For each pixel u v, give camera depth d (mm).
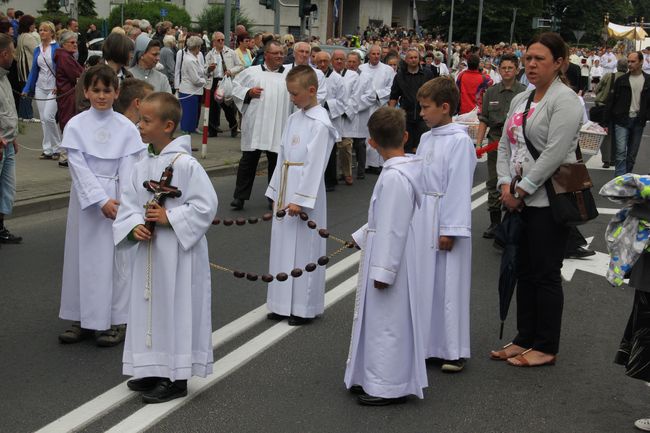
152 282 4828
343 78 13109
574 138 5367
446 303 5480
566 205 5359
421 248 5453
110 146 5781
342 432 4609
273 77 10703
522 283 5816
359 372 5059
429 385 5344
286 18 46406
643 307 4754
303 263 6402
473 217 11055
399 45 27875
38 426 4543
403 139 4906
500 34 60062
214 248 8781
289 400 5023
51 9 45094
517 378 5523
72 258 5816
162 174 4812
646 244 4645
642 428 4773
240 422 4691
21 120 16844
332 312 6809
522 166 5492
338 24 54562
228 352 5797
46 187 10773
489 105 9695
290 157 6531
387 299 4863
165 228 4797
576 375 5613
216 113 17125
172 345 4816
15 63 16531
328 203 11594
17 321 6328
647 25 75375
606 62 39875
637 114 13227
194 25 38938
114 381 5215
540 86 5473
